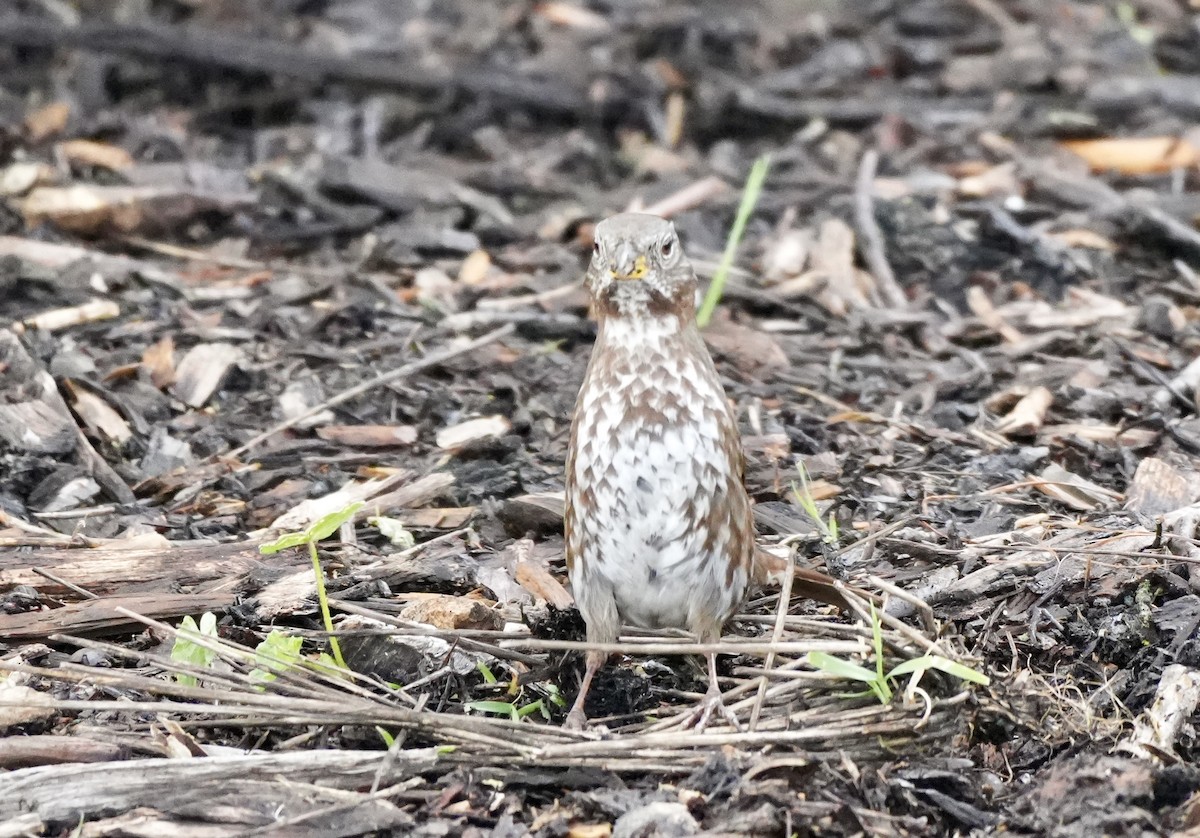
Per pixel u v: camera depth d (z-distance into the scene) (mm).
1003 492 9992
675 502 7539
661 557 7598
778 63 17891
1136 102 16734
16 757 6891
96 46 17203
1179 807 6777
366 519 9664
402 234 14109
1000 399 11406
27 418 10398
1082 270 13523
